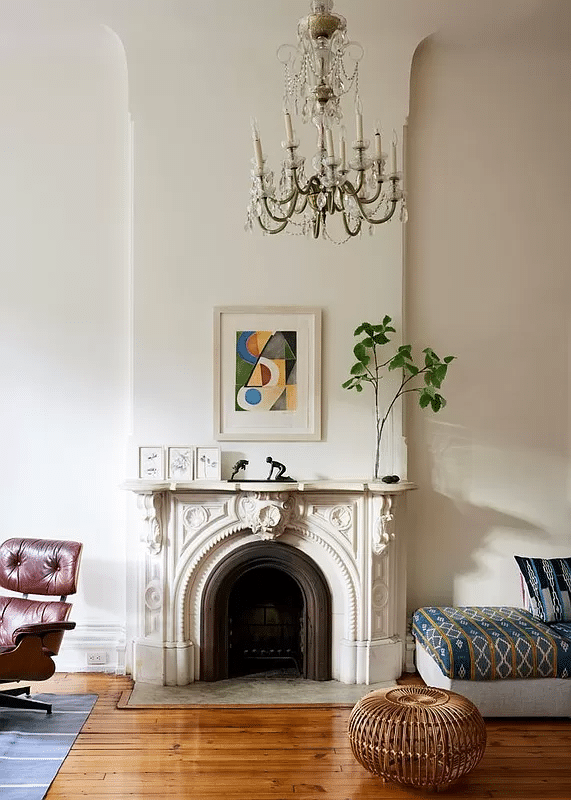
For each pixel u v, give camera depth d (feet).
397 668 16.33
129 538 16.66
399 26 16.46
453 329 17.19
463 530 17.16
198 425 16.52
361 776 11.96
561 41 17.01
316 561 16.31
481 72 17.34
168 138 16.60
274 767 12.21
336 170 9.89
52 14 16.06
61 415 17.06
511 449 17.24
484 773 12.12
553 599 15.48
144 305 16.51
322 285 16.66
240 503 16.12
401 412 16.63
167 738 13.29
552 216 17.37
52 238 17.11
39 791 11.28
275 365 16.56
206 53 16.65
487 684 14.14
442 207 17.24
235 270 16.61
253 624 17.25
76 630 16.93
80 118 17.20
